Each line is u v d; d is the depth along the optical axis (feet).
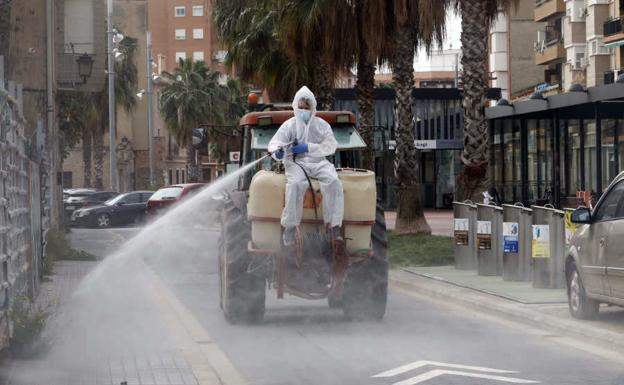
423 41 101.14
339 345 39.68
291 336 42.19
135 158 364.58
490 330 44.01
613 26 198.59
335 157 49.55
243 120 49.93
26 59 93.35
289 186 41.60
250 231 45.01
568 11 224.74
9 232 37.14
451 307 52.65
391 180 218.79
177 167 379.14
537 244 56.34
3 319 33.24
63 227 110.32
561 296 52.65
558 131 140.36
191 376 32.32
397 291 61.36
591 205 124.67
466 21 82.89
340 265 42.06
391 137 215.10
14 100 40.55
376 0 95.76
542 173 157.99
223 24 146.20
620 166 137.69
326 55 103.60
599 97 116.47
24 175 48.93
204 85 273.95
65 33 112.37
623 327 41.63
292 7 103.55
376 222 46.01
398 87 97.81
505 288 57.06
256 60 139.44
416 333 42.98
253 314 45.19
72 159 330.54
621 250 39.93
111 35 189.88
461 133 218.18
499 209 64.95
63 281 65.82
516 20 281.13
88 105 245.86
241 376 33.09
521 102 137.59
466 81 82.79
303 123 42.04
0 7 82.07
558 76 240.32
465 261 70.28
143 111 366.22
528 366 34.83
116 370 33.45
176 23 445.78
